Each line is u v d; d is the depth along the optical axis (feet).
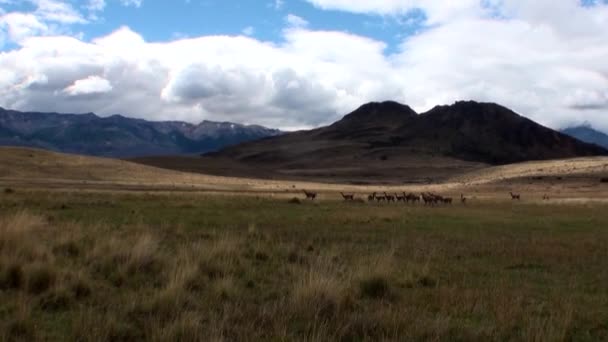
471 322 28.17
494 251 56.85
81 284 30.76
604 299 35.37
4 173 251.80
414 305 30.73
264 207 122.42
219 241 48.67
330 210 120.06
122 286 32.96
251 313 27.14
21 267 32.24
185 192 197.67
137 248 38.63
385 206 144.46
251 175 565.53
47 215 78.38
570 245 63.52
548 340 24.52
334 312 27.48
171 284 29.66
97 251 40.29
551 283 40.96
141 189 209.87
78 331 23.09
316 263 41.63
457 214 117.60
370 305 30.71
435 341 23.93
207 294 31.22
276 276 39.11
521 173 411.13
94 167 303.89
